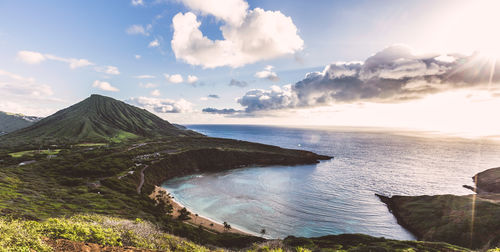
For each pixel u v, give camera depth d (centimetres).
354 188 14550
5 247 952
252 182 15075
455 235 6688
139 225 1802
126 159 14388
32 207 4509
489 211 6888
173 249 1623
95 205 5756
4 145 17962
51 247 1080
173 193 11844
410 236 7900
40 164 11012
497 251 1831
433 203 8962
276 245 2542
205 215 9125
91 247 1196
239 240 5559
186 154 17900
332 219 9500
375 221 9275
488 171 15812
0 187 5900
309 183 15400
